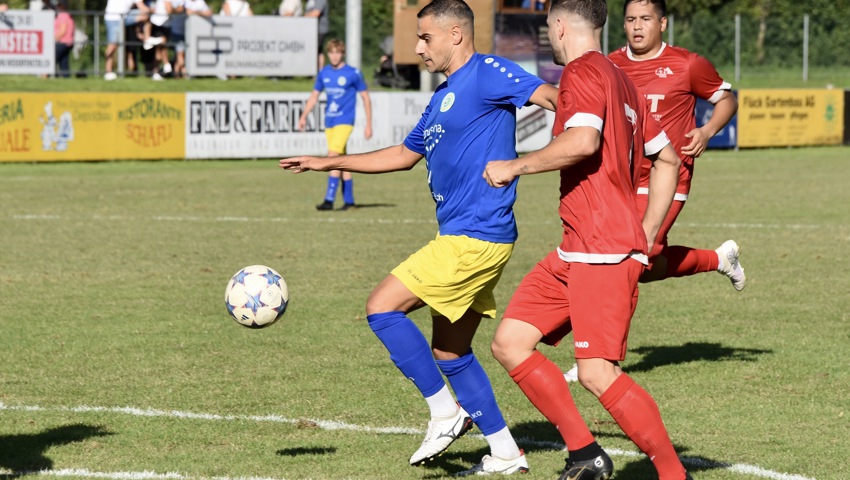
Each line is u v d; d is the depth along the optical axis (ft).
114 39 236.02
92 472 43.06
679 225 121.70
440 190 42.78
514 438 48.62
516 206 139.74
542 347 68.18
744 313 76.95
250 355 63.87
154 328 70.95
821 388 56.95
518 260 99.45
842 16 348.79
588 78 36.99
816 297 82.43
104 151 190.49
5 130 182.91
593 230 37.73
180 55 237.04
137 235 112.98
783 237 112.57
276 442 47.52
